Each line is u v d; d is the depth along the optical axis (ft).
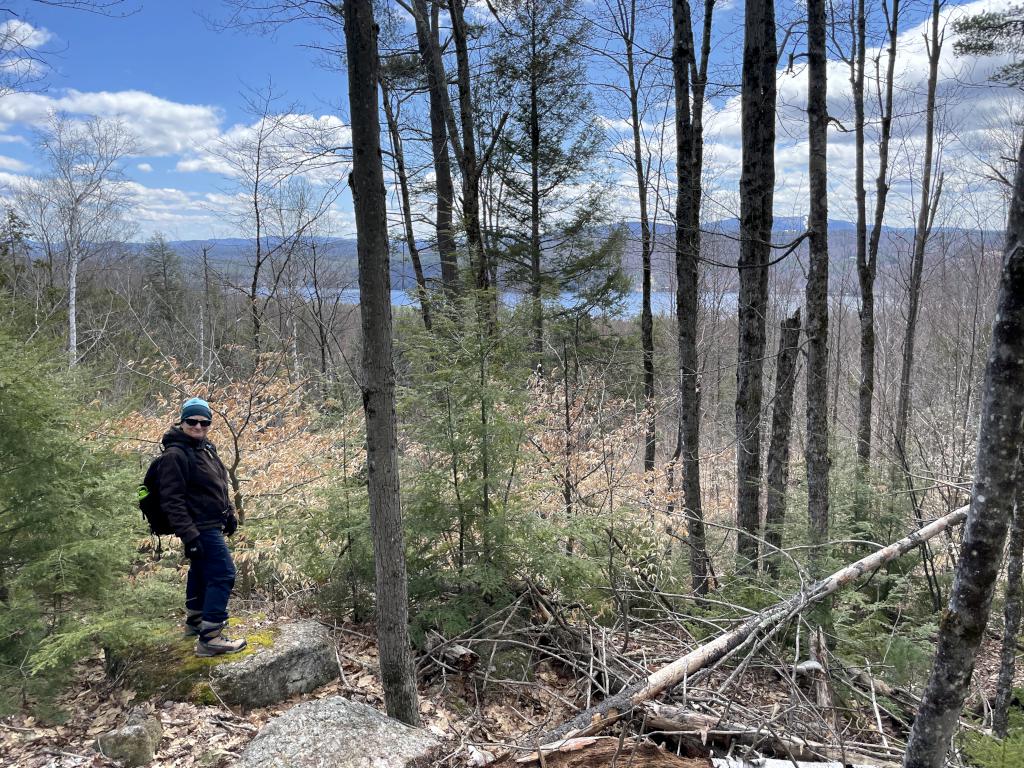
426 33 35.06
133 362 28.76
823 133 22.98
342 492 19.34
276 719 12.49
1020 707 20.04
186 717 13.61
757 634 16.83
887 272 69.67
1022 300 7.29
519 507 19.17
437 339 18.30
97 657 16.49
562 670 17.97
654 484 33.35
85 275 73.41
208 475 15.19
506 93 47.50
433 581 18.19
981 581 7.95
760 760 13.10
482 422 18.24
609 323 52.54
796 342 26.30
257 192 47.62
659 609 21.20
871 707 17.57
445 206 38.52
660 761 12.91
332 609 19.47
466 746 13.50
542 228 52.01
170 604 16.70
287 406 30.14
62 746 12.70
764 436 41.04
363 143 11.44
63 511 14.67
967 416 50.01
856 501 28.07
